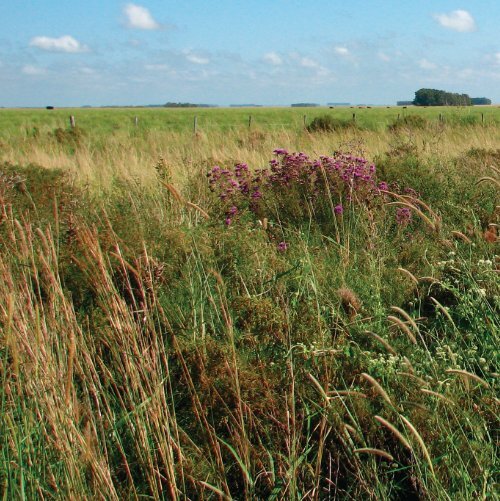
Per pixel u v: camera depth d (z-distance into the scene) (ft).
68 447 8.71
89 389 11.00
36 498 8.67
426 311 16.39
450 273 17.10
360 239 21.26
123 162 43.45
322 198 23.95
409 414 10.42
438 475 9.52
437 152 38.01
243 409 10.96
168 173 29.86
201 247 16.84
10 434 9.04
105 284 10.49
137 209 22.00
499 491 9.21
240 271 16.40
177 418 11.53
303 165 25.18
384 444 10.44
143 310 10.92
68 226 15.80
